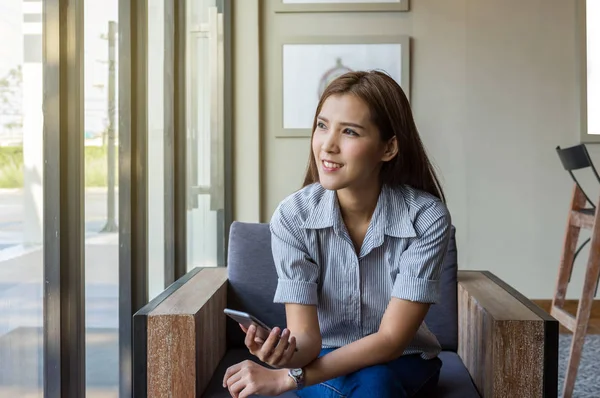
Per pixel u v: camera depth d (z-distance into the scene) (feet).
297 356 3.76
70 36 4.54
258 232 5.72
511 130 13.65
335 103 3.92
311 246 4.25
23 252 3.98
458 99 13.66
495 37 13.58
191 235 9.23
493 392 4.11
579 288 13.56
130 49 5.98
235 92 13.39
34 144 4.12
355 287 4.25
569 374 7.95
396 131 4.04
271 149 13.75
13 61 3.80
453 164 13.70
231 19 13.28
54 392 4.48
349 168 3.90
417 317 4.03
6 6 3.70
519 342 4.07
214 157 11.57
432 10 13.60
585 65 13.42
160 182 7.34
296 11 13.62
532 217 13.69
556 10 13.51
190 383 4.15
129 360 6.02
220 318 5.15
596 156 13.55
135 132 6.16
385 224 4.19
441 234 4.17
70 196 4.61
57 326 4.48
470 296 4.87
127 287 5.98
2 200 3.68
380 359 3.92
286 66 13.66
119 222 5.77
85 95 4.85
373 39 13.60
